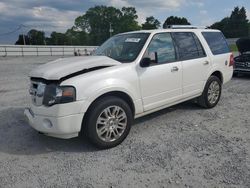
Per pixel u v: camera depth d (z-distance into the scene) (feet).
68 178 11.41
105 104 13.71
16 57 110.52
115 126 14.28
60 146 14.58
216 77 20.98
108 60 15.01
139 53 15.71
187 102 22.62
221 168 11.83
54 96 12.94
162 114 19.65
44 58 103.04
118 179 11.23
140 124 17.69
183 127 16.99
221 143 14.43
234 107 21.36
